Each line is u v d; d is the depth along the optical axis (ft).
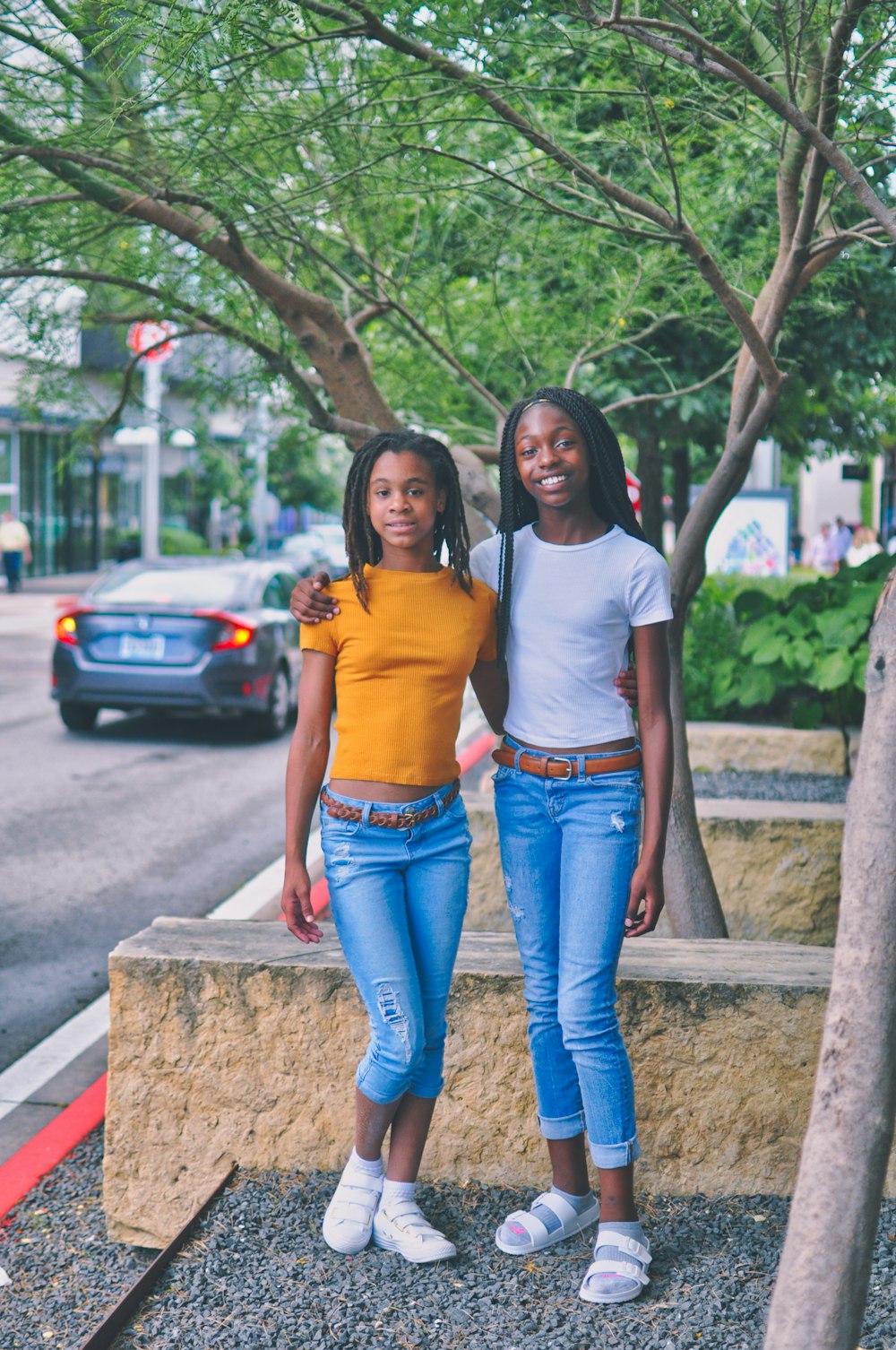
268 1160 11.53
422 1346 9.23
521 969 11.45
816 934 19.51
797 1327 6.03
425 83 13.37
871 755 6.50
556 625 9.82
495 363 21.48
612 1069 9.80
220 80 10.67
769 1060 11.14
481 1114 11.45
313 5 10.75
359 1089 10.19
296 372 15.52
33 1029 17.44
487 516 16.06
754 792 25.07
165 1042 11.48
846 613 27.55
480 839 19.51
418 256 18.48
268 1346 9.27
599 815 9.82
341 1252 10.41
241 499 96.63
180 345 19.89
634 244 17.17
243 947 11.80
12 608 88.53
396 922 9.84
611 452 9.89
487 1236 10.73
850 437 33.22
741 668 29.84
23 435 112.78
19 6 11.25
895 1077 6.21
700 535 15.24
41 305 15.87
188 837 28.22
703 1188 11.30
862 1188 6.09
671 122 14.02
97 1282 10.80
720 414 28.53
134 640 39.60
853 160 14.11
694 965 11.66
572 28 12.92
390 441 9.69
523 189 12.65
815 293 18.53
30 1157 13.38
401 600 9.67
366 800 9.80
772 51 12.45
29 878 24.81
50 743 39.88
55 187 14.52
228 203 13.06
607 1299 9.67
